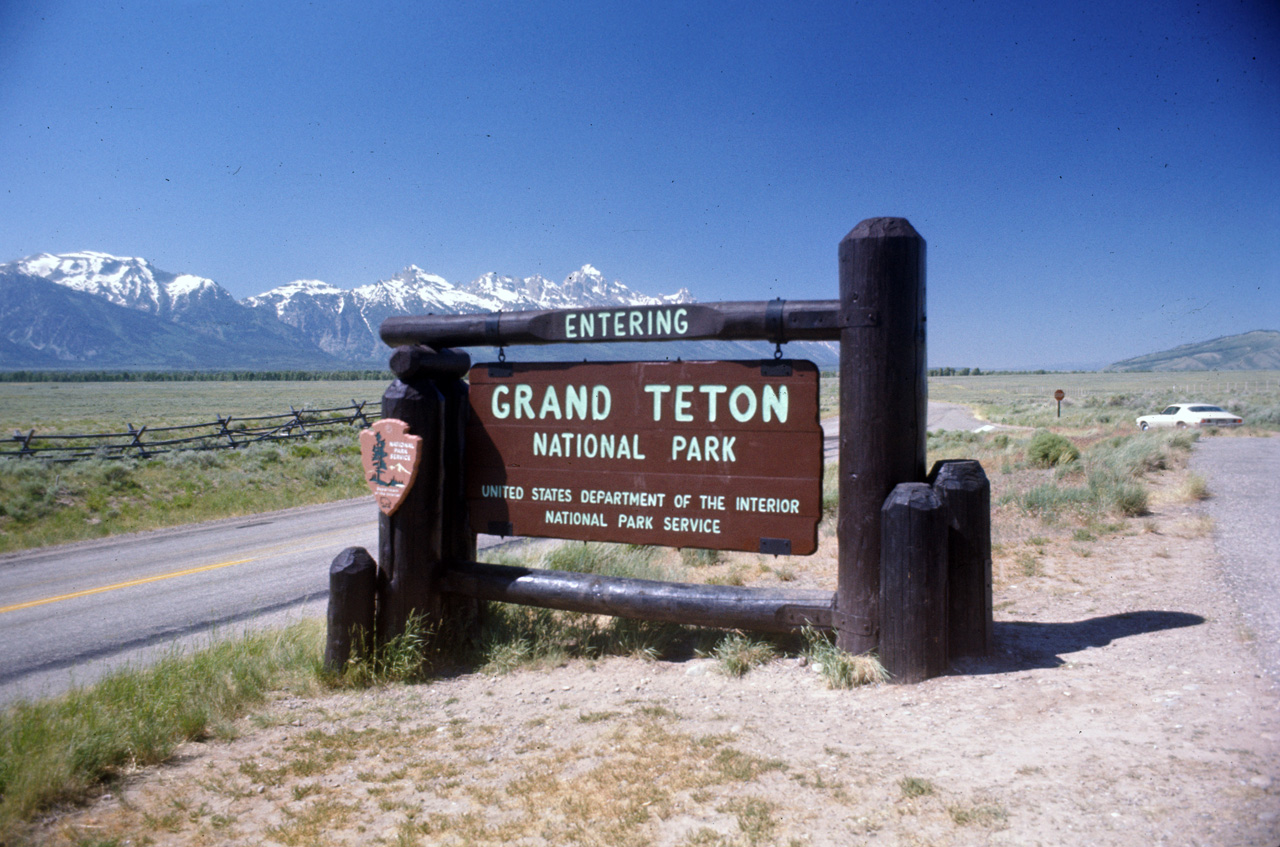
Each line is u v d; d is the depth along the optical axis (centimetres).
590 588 522
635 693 475
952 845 258
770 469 490
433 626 558
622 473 530
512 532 568
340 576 530
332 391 12088
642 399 524
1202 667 409
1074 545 856
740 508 499
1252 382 10750
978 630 454
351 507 1842
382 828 318
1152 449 1570
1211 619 509
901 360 439
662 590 507
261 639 626
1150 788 279
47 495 1659
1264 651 426
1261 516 958
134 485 1853
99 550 1328
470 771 372
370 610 543
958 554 450
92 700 487
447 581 562
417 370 545
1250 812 253
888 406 440
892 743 354
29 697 587
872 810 288
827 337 470
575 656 567
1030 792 288
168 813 345
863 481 447
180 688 495
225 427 2705
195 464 2100
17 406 7381
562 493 550
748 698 444
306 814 336
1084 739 331
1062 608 593
